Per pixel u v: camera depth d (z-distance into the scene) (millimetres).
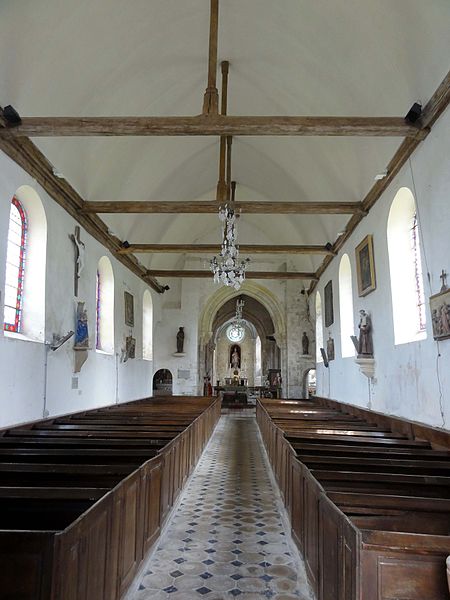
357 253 12391
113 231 14375
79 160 11164
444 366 7336
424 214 7996
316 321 20328
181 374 24641
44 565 2643
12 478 4711
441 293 7156
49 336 9867
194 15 10266
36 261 9648
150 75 11383
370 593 2664
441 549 2646
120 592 4078
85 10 8273
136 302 18516
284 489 7238
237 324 46750
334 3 8516
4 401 8008
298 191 16547
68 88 9297
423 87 7617
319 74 10453
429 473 5410
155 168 15398
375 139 10070
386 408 10250
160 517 5977
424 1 6777
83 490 3812
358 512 3812
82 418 10719
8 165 8141
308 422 10500
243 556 5469
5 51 7336
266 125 7602
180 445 7898
